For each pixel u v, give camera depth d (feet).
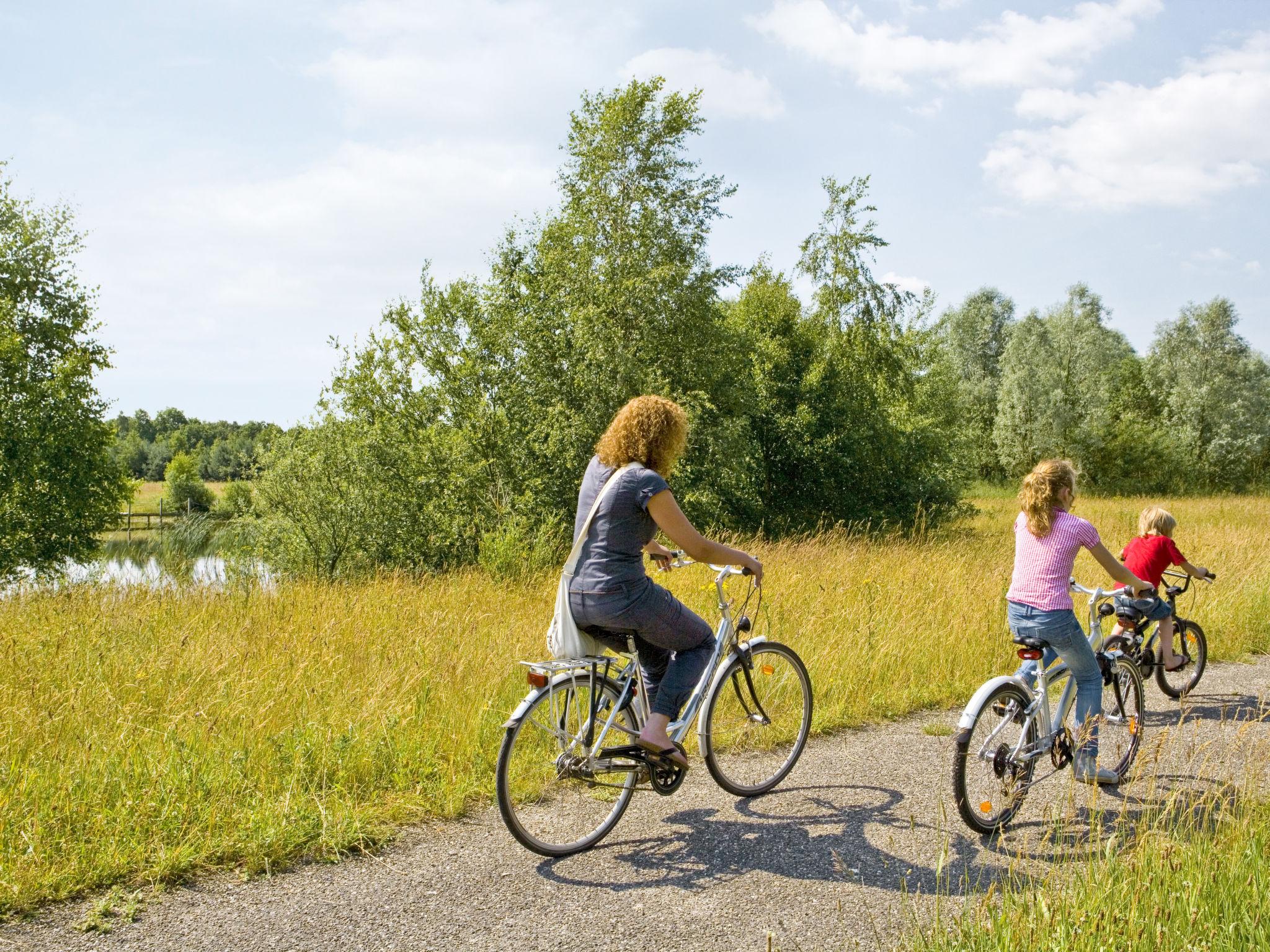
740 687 14.82
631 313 62.59
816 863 11.79
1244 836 10.86
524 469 58.75
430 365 60.29
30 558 66.03
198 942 9.55
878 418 81.97
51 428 69.72
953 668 21.59
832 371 81.30
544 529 46.01
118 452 276.62
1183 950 8.63
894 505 80.02
